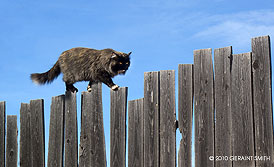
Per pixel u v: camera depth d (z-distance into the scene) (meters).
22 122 5.48
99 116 4.85
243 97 3.91
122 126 4.64
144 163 4.43
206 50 4.14
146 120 4.45
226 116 3.98
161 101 4.38
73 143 5.02
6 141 5.60
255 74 3.86
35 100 5.38
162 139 4.33
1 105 5.64
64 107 5.16
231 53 3.99
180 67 4.28
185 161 4.16
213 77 4.10
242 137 3.89
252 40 3.90
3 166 5.59
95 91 4.90
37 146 5.32
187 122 4.20
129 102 4.62
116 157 4.66
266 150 3.76
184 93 4.24
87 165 4.90
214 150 4.04
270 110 3.76
